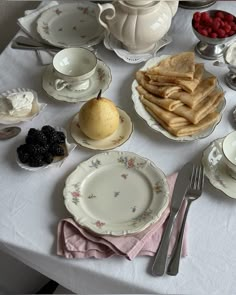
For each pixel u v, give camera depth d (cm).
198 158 79
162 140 82
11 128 84
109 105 78
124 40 94
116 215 70
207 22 95
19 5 129
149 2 91
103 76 92
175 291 62
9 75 95
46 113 87
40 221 71
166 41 100
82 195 72
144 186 73
